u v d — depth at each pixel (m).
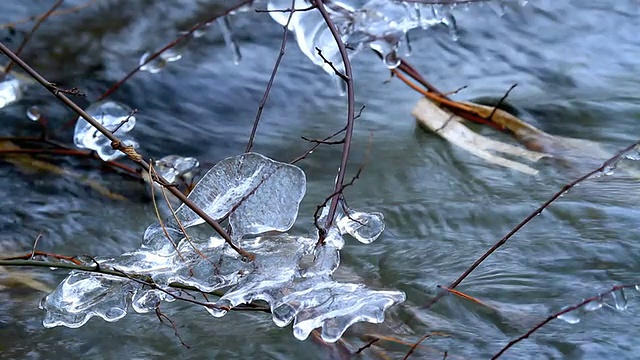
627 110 6.30
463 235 4.46
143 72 6.94
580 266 4.01
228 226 3.55
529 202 4.74
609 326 3.52
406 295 3.87
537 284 3.88
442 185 5.18
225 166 3.61
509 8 8.19
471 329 3.59
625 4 8.41
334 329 3.11
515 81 7.11
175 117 6.47
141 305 3.44
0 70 6.62
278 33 7.66
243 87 6.93
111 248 4.70
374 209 4.82
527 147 5.62
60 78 6.79
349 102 3.61
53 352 3.62
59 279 4.24
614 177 5.09
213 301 3.94
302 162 5.71
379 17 5.39
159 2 7.96
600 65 7.36
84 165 5.54
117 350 3.62
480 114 5.93
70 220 4.96
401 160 5.59
